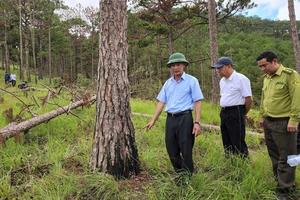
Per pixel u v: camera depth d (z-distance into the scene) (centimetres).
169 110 332
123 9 338
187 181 310
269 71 310
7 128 509
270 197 290
